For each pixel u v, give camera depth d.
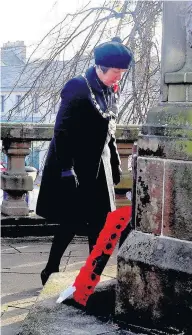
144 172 3.11
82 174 3.91
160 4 9.12
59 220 4.02
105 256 3.52
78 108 3.80
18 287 4.38
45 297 3.50
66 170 3.85
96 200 3.98
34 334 2.98
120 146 6.16
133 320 3.07
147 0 9.27
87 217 3.99
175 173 2.97
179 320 2.90
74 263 5.07
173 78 3.08
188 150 2.91
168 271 2.91
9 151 5.98
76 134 3.84
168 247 2.99
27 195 6.91
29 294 4.22
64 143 3.80
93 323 3.10
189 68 3.05
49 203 4.00
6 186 5.99
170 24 3.10
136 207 3.16
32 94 9.78
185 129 2.93
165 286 2.93
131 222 3.24
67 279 3.87
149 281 3.00
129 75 9.98
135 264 3.04
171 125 3.00
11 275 4.70
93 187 3.95
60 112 3.83
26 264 5.03
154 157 3.05
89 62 9.49
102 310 3.23
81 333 2.96
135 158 3.20
